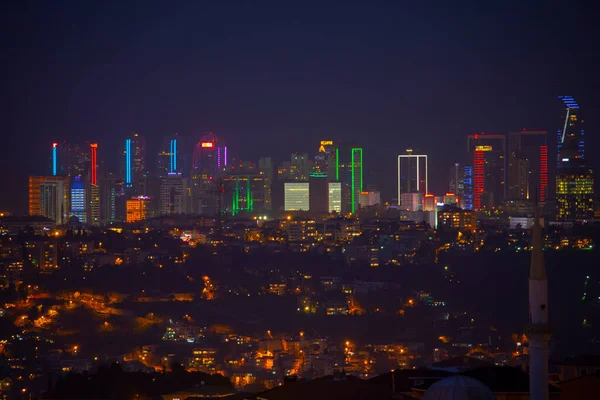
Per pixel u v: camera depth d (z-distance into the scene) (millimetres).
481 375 113875
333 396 124562
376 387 127375
